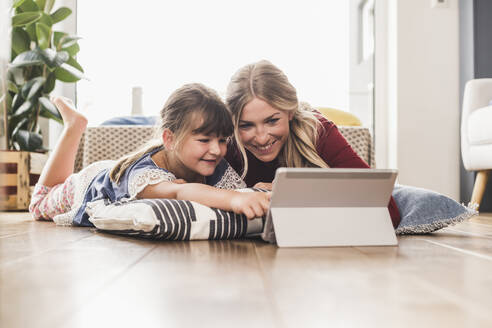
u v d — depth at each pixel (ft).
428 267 2.02
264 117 3.58
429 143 8.89
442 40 8.91
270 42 9.11
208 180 3.81
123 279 1.72
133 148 6.26
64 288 1.56
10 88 7.73
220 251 2.48
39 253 2.38
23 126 7.93
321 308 1.31
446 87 8.92
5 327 1.13
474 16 8.42
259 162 3.81
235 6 9.11
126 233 3.22
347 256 2.34
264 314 1.25
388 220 2.90
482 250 2.60
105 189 3.83
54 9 9.01
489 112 7.16
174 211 2.95
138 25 9.09
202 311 1.28
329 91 9.23
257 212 2.91
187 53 9.10
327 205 2.85
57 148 4.84
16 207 7.13
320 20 9.15
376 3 9.32
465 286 1.62
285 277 1.77
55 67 7.70
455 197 8.91
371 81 9.41
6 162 7.03
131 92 8.96
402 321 1.19
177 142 3.47
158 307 1.32
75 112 4.84
